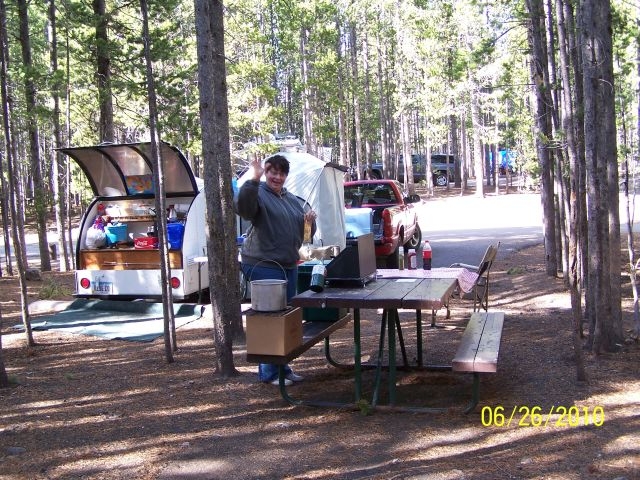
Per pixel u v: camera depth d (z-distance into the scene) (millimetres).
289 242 5406
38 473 3777
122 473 3754
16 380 5734
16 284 12320
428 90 30312
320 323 5707
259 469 3754
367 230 12227
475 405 4551
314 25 28688
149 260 9430
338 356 6422
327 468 3725
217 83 6582
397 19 30219
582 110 6367
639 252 12945
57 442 4273
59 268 15492
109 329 8141
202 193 9641
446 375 5637
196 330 8008
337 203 11273
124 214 10008
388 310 4715
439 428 4309
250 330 4570
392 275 5797
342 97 33438
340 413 4727
